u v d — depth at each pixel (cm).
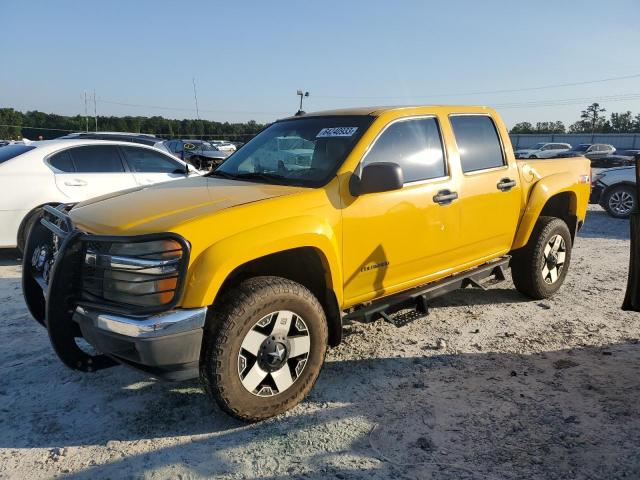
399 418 347
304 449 316
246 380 329
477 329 496
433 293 461
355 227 382
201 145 2041
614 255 814
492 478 286
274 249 331
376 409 359
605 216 1269
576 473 288
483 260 502
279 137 458
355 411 357
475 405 362
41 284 377
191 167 889
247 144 490
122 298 315
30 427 343
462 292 604
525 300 578
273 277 344
